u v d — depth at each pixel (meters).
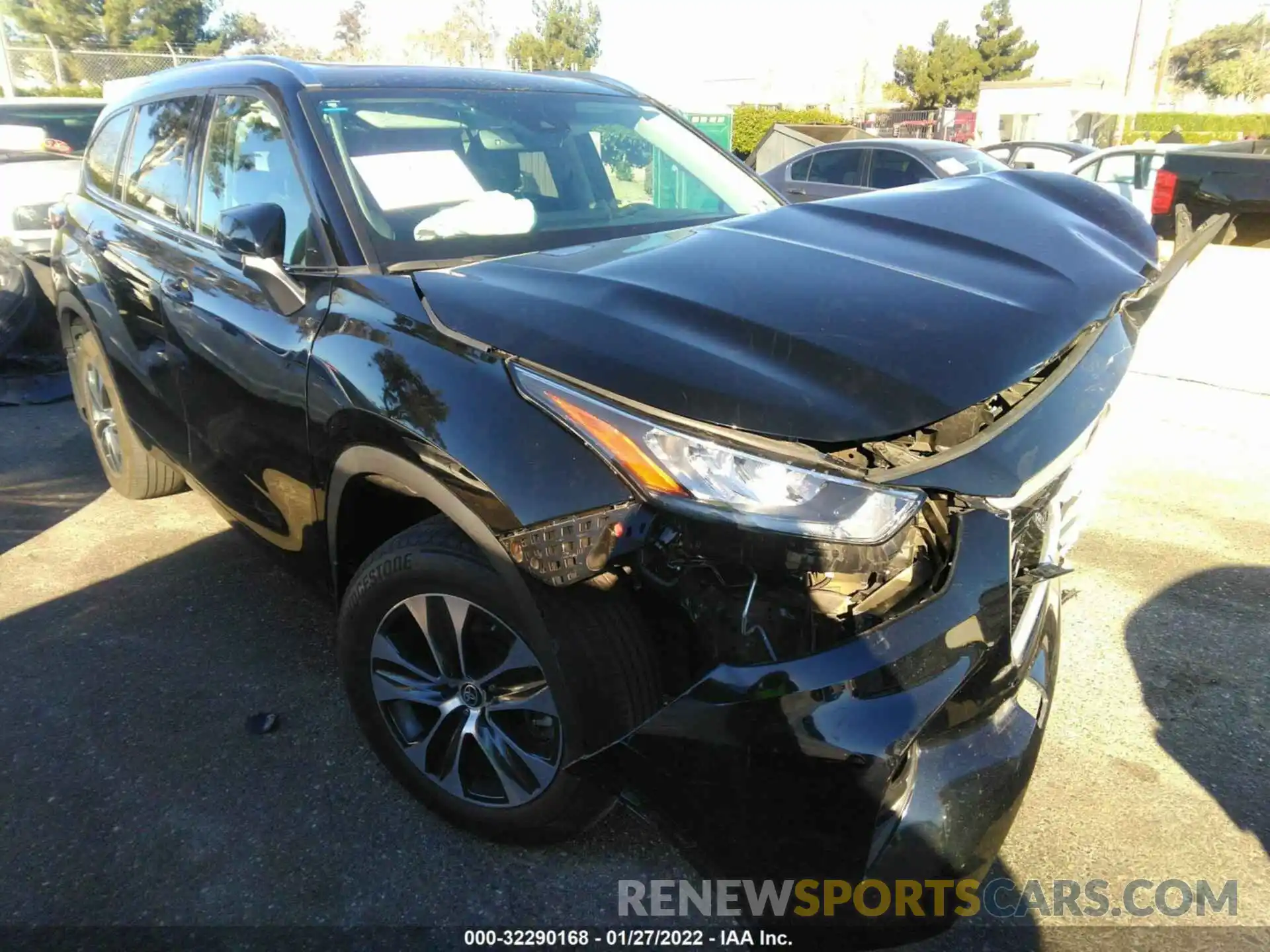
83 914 2.18
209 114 3.19
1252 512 4.14
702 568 1.76
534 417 1.88
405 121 2.87
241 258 2.66
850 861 1.77
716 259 2.28
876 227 2.49
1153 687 2.93
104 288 3.63
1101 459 2.53
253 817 2.47
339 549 2.50
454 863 2.32
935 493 1.81
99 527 4.19
